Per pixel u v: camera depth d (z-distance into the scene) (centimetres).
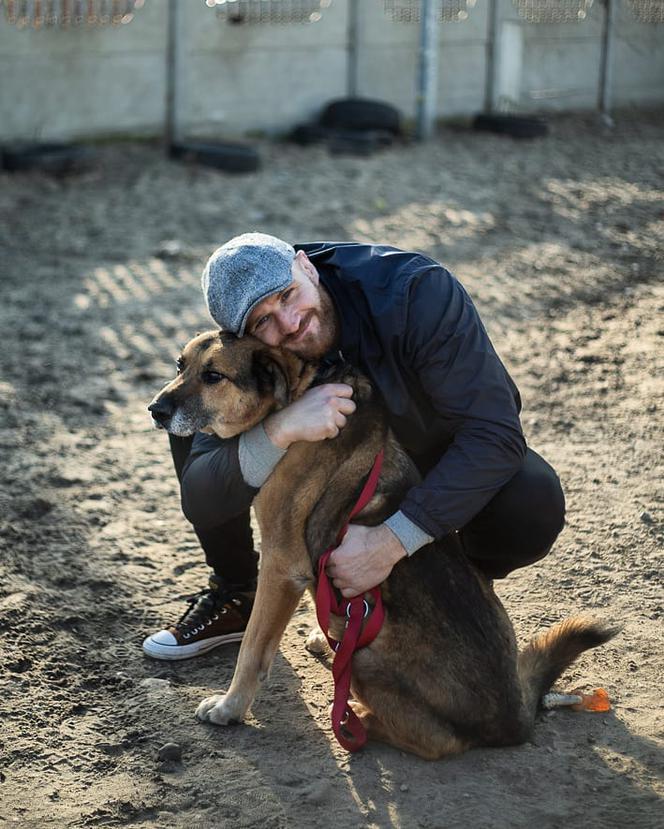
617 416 574
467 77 1410
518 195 1052
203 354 338
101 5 1139
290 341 332
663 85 1570
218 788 315
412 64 1370
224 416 338
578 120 1459
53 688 362
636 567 436
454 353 319
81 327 707
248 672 342
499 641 324
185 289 782
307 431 323
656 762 326
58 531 461
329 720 350
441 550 334
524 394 603
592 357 649
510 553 363
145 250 868
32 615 399
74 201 997
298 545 337
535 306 743
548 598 416
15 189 1021
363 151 1195
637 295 759
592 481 505
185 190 1039
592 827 298
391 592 326
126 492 502
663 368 630
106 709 353
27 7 1096
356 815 304
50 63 1119
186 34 1190
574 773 321
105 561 441
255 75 1254
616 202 1028
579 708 350
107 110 1169
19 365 644
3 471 511
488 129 1362
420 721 322
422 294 322
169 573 437
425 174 1130
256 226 929
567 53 1478
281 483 336
